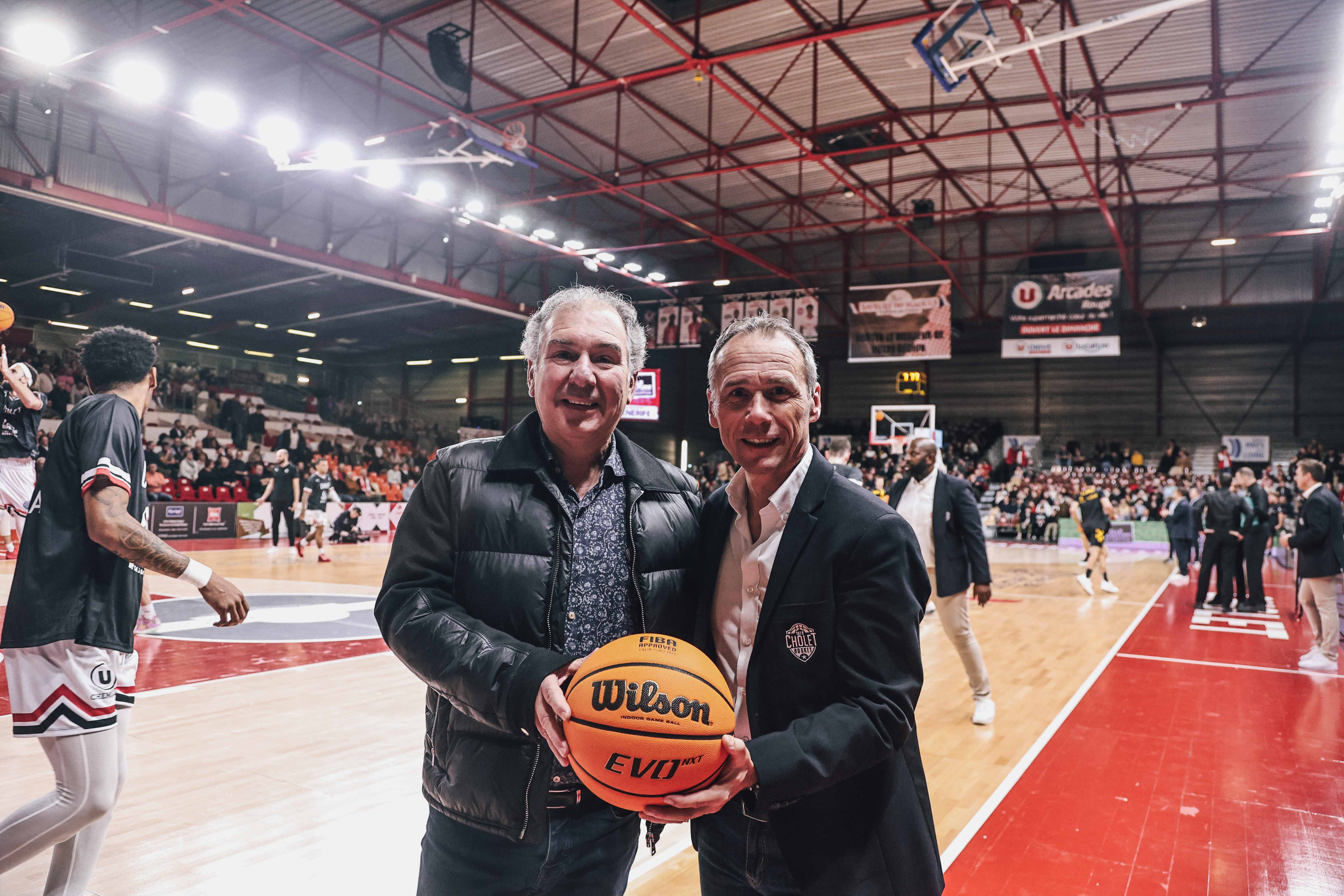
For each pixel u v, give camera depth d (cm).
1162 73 1456
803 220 2350
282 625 726
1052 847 311
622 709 120
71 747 202
